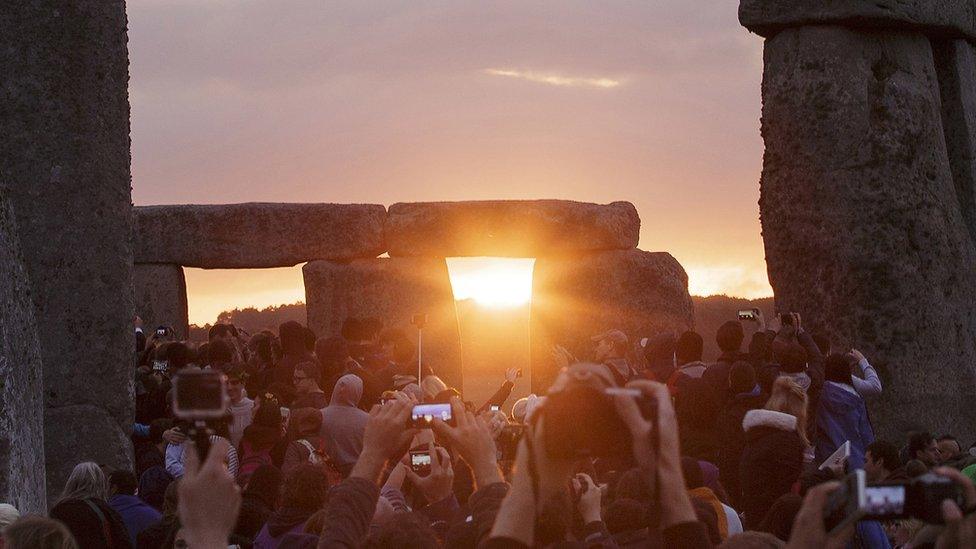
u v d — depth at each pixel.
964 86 15.27
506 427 7.34
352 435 9.73
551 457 3.14
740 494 10.46
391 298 21.28
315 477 6.78
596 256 20.86
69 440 11.77
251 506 7.39
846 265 14.17
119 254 12.06
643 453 3.13
